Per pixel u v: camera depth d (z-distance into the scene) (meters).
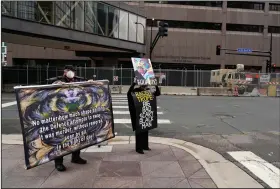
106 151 6.25
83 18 29.38
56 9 26.17
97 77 28.47
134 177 4.73
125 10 35.94
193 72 31.08
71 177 4.72
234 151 6.84
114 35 34.03
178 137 8.32
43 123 4.66
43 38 26.55
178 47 49.25
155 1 49.03
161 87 26.41
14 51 47.56
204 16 49.97
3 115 11.77
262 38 51.31
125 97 20.86
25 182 4.51
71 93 5.12
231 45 50.53
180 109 14.63
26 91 4.46
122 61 47.81
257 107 16.23
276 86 26.78
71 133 5.10
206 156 6.18
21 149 6.32
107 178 4.68
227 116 12.52
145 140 6.33
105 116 5.79
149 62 6.43
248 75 26.64
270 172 5.36
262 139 8.15
